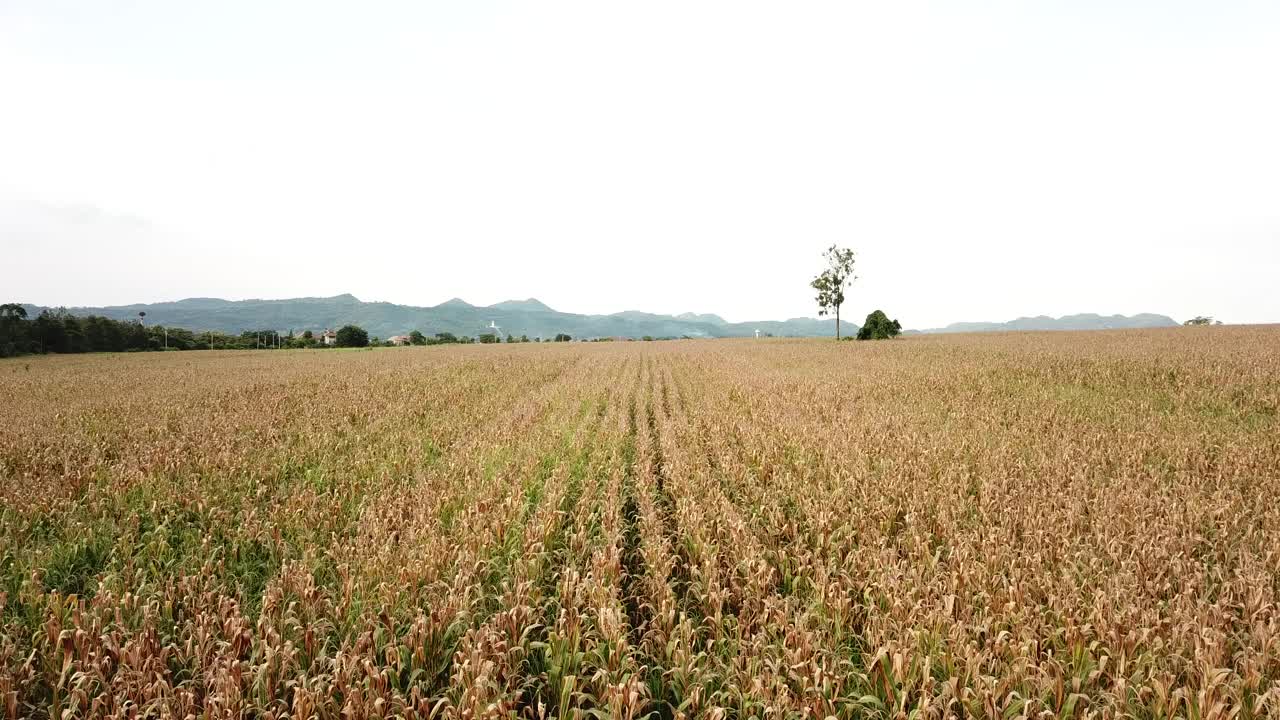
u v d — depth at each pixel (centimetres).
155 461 1108
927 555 651
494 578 672
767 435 1330
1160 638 479
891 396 2028
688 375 3106
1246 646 490
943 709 441
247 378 3219
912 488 923
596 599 589
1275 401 1597
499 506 825
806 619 533
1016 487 901
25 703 468
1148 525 716
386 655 519
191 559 707
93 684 470
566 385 2683
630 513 943
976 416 1567
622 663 502
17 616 588
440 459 1216
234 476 1060
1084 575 611
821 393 2070
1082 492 877
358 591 607
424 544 697
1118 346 3706
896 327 7131
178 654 508
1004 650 489
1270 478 904
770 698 455
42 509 854
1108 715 419
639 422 1766
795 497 897
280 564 712
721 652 533
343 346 12081
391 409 1891
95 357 6906
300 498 893
